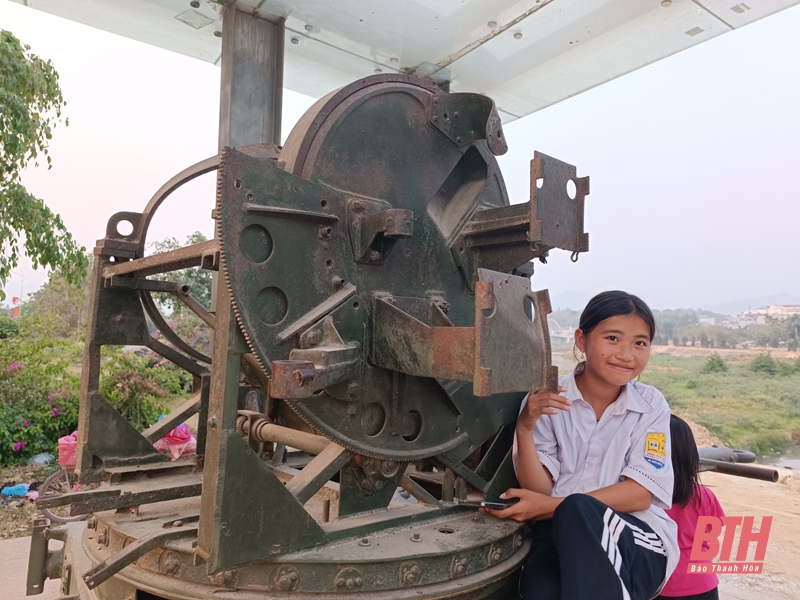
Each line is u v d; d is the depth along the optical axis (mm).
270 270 1539
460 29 4246
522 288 1660
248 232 1506
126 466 2432
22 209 7137
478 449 2459
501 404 2273
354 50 4641
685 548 2270
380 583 1606
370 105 1868
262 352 1500
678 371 16203
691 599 2168
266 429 2236
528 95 5379
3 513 5234
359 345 1736
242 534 1458
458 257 2090
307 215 1605
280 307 1578
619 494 1892
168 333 2705
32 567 2369
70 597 1929
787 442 9578
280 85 4262
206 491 1451
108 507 1943
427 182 2014
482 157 2215
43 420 7137
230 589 1531
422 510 1960
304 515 1602
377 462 1850
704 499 2455
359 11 4047
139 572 1653
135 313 2598
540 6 3867
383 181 1880
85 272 8133
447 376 1589
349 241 1752
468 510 2094
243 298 1474
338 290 1708
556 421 2146
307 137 1727
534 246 1931
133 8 4285
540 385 1672
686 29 4148
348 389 1723
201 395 2613
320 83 5348
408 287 1935
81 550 2152
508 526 1959
